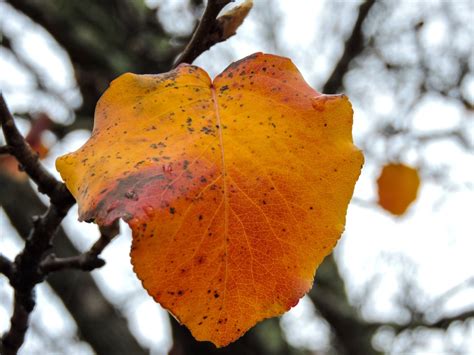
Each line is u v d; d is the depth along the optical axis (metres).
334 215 0.20
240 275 0.19
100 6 0.63
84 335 0.70
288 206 0.20
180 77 0.21
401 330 0.76
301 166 0.20
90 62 0.62
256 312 0.19
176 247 0.19
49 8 0.61
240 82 0.21
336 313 0.79
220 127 0.20
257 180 0.20
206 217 0.19
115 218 0.18
